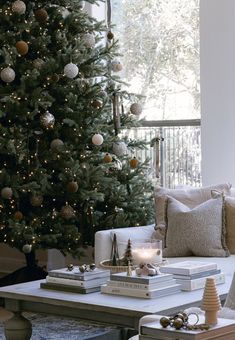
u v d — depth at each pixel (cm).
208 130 572
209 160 572
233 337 205
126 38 654
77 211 557
